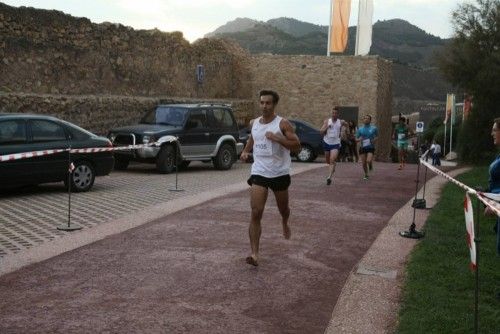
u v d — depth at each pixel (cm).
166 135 1653
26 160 1103
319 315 496
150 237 770
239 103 2955
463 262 659
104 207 1030
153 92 2484
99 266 625
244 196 1163
